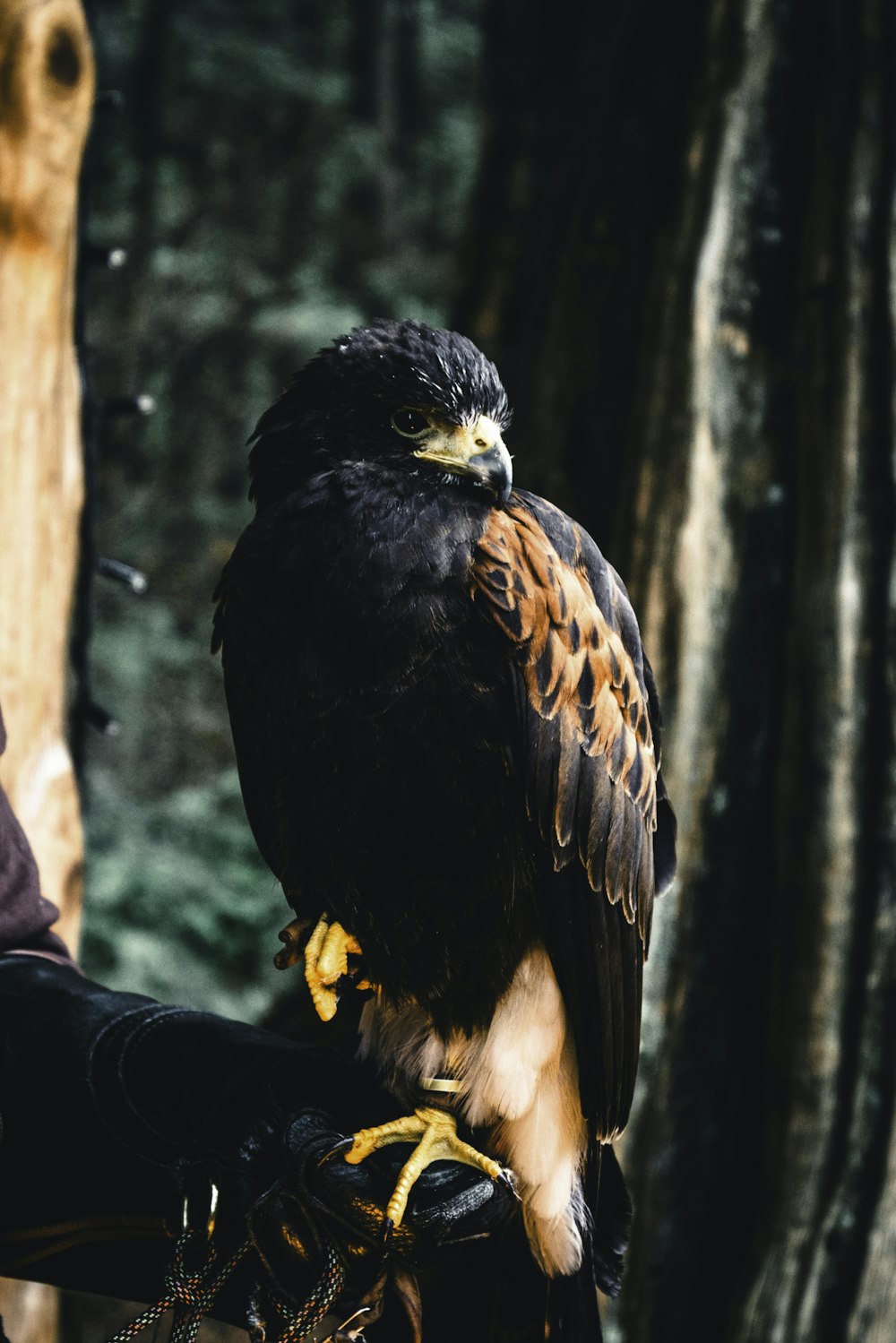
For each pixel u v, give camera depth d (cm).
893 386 363
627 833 216
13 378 270
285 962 210
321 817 200
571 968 208
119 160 1361
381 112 1550
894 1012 352
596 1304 199
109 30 1420
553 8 442
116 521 1127
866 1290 349
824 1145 352
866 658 360
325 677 193
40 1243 177
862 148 368
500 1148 199
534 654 197
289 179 1428
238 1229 170
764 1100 359
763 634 368
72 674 289
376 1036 205
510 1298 192
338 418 208
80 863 283
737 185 374
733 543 370
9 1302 289
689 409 367
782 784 362
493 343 435
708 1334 362
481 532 200
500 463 203
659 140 394
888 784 355
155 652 998
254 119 1453
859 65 369
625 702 215
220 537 1133
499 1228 191
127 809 852
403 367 204
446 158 1548
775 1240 352
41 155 268
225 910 778
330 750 195
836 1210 351
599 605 216
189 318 1248
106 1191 175
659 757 237
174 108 1430
